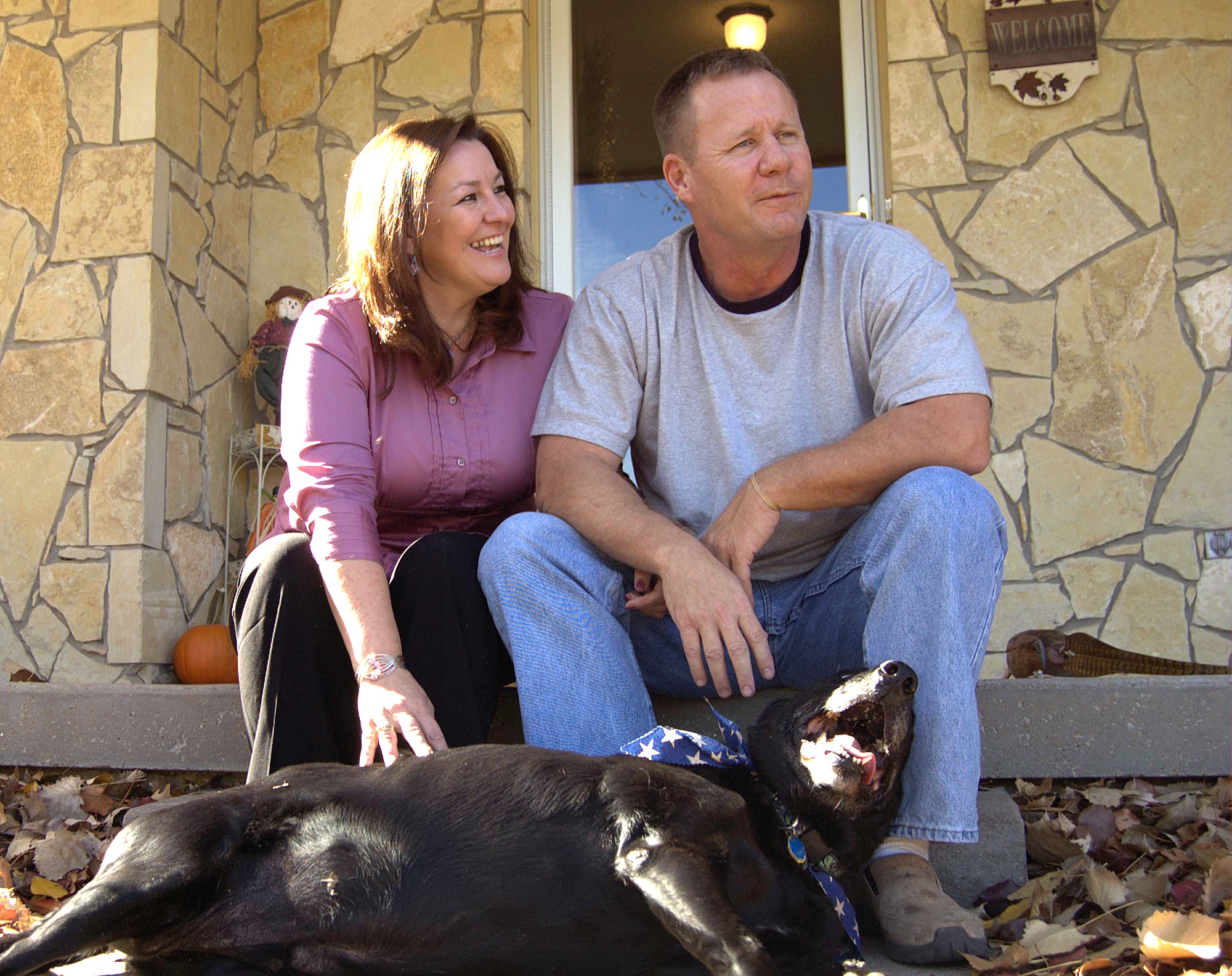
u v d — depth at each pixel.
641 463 2.67
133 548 4.42
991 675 4.66
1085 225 4.82
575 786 1.79
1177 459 4.68
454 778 1.83
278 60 5.36
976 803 2.15
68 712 3.15
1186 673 3.40
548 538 2.25
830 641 2.39
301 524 2.42
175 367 4.66
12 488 4.52
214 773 3.14
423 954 1.74
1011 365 4.79
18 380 4.57
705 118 2.34
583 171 5.40
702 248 2.48
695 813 1.78
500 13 5.20
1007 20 4.88
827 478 2.26
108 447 4.48
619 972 1.76
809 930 1.89
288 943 1.77
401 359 2.51
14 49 4.72
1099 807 2.56
